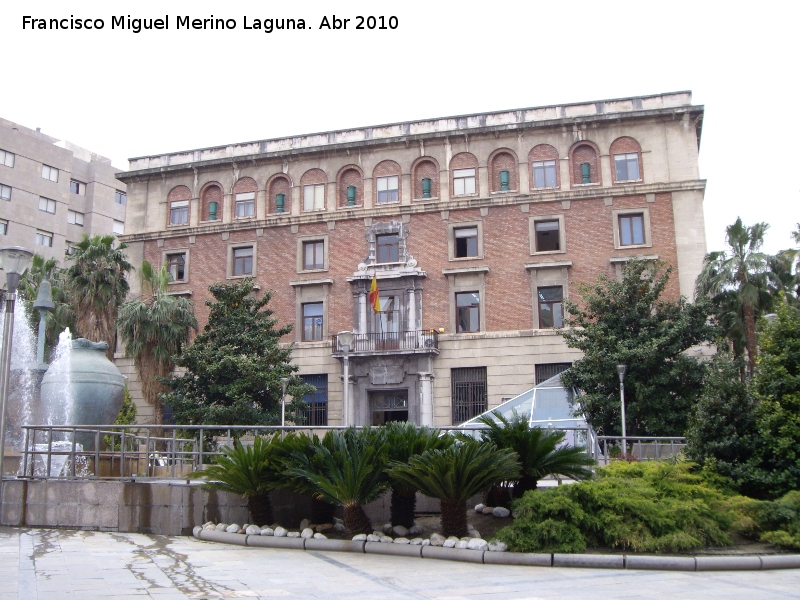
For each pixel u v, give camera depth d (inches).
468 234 1514.5
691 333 1085.8
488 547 452.4
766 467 558.9
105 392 724.7
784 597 350.0
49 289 677.9
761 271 1246.3
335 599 333.4
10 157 2466.8
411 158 1561.3
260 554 462.6
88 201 2714.1
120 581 367.2
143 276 1421.0
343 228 1571.1
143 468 769.6
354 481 490.0
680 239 1411.2
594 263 1435.8
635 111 1456.7
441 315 1485.0
